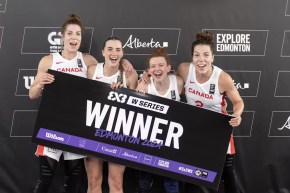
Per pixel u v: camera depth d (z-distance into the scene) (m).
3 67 3.31
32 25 3.30
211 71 2.96
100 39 3.34
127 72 3.03
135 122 2.97
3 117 3.33
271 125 3.42
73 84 2.95
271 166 3.43
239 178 3.42
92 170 3.08
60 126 2.95
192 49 2.91
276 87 3.40
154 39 3.36
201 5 3.36
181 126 2.97
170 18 3.35
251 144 3.42
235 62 3.39
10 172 3.36
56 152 2.97
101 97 2.96
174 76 3.03
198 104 3.04
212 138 2.96
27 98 3.34
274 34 3.38
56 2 3.30
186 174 2.98
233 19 3.37
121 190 3.08
